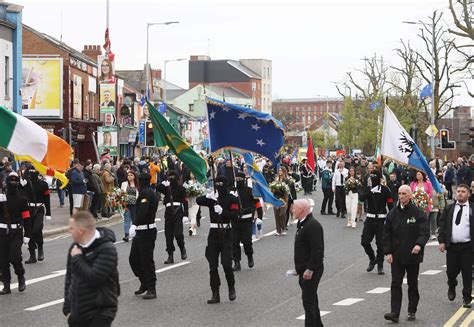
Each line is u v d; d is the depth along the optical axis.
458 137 84.44
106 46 42.75
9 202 14.84
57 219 29.81
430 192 21.41
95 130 58.75
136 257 14.46
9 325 12.01
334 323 12.23
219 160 35.88
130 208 23.52
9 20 42.75
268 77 156.62
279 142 17.30
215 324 12.10
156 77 111.62
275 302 14.05
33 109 53.28
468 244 13.75
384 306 13.70
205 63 146.75
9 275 14.86
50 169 16.41
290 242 23.84
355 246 22.81
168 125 18.00
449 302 14.19
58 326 11.93
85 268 7.86
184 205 19.50
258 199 23.16
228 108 17.05
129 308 13.41
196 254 20.55
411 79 63.81
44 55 53.38
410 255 12.37
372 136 76.38
